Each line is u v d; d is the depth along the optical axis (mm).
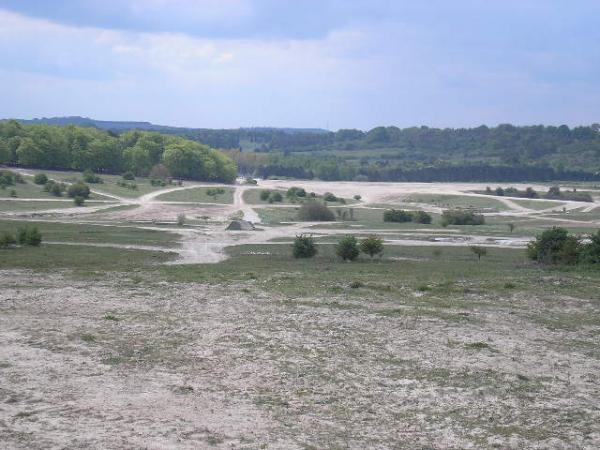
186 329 27188
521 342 26484
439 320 29812
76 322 28031
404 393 20000
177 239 74125
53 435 15781
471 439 16609
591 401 19750
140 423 16797
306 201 138875
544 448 16141
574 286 40000
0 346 23688
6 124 176125
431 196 161875
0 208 107188
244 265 51125
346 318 29734
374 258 58469
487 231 92062
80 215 103688
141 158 179500
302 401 19031
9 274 41812
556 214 126750
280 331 27109
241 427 16812
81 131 176875
